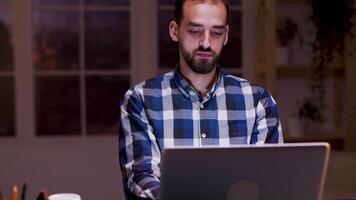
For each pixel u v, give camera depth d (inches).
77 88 152.3
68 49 151.5
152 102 61.9
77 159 146.4
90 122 153.2
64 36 150.9
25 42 148.1
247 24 151.3
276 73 138.2
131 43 151.3
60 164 146.1
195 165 41.7
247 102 63.8
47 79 151.6
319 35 130.8
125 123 61.4
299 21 142.7
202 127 62.2
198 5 55.8
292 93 146.3
